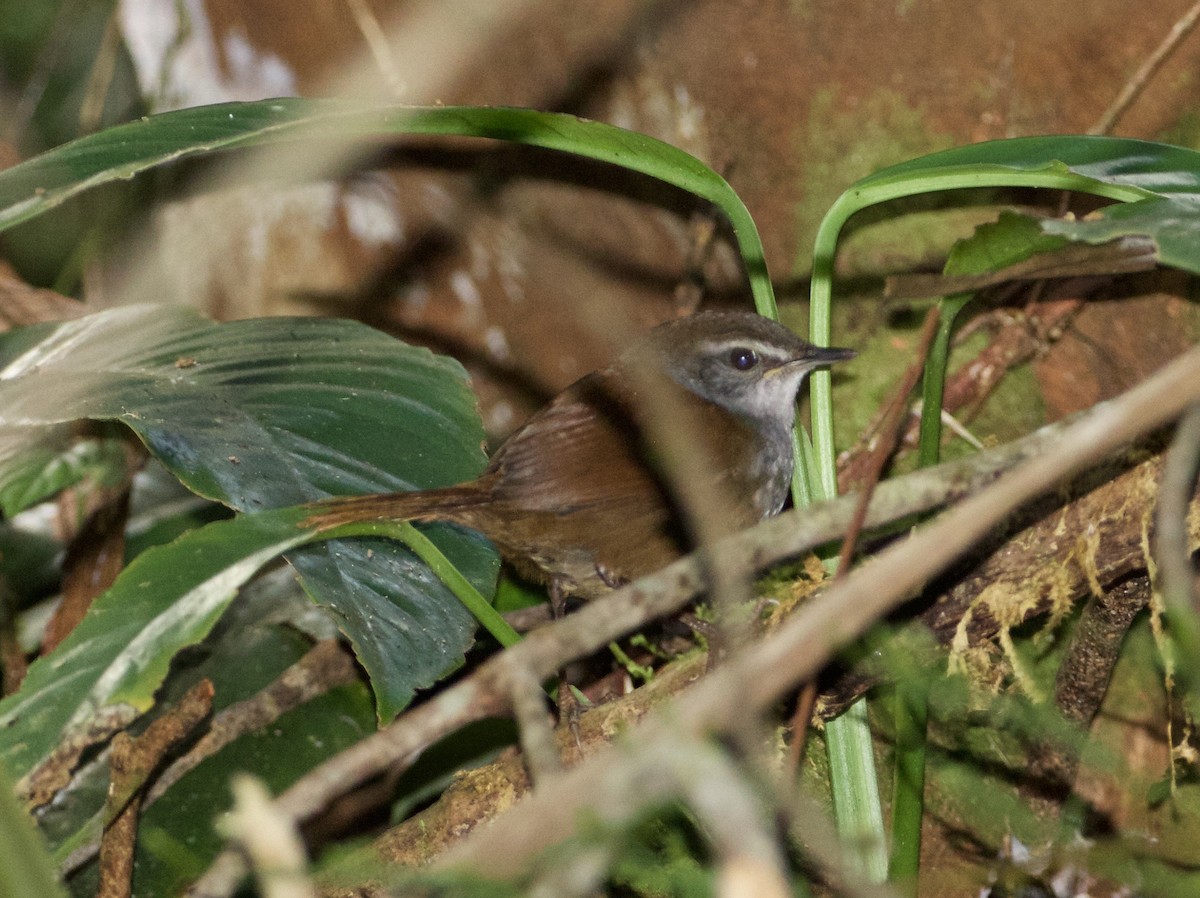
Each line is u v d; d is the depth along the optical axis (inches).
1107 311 196.9
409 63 203.2
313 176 225.8
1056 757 156.7
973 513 68.4
